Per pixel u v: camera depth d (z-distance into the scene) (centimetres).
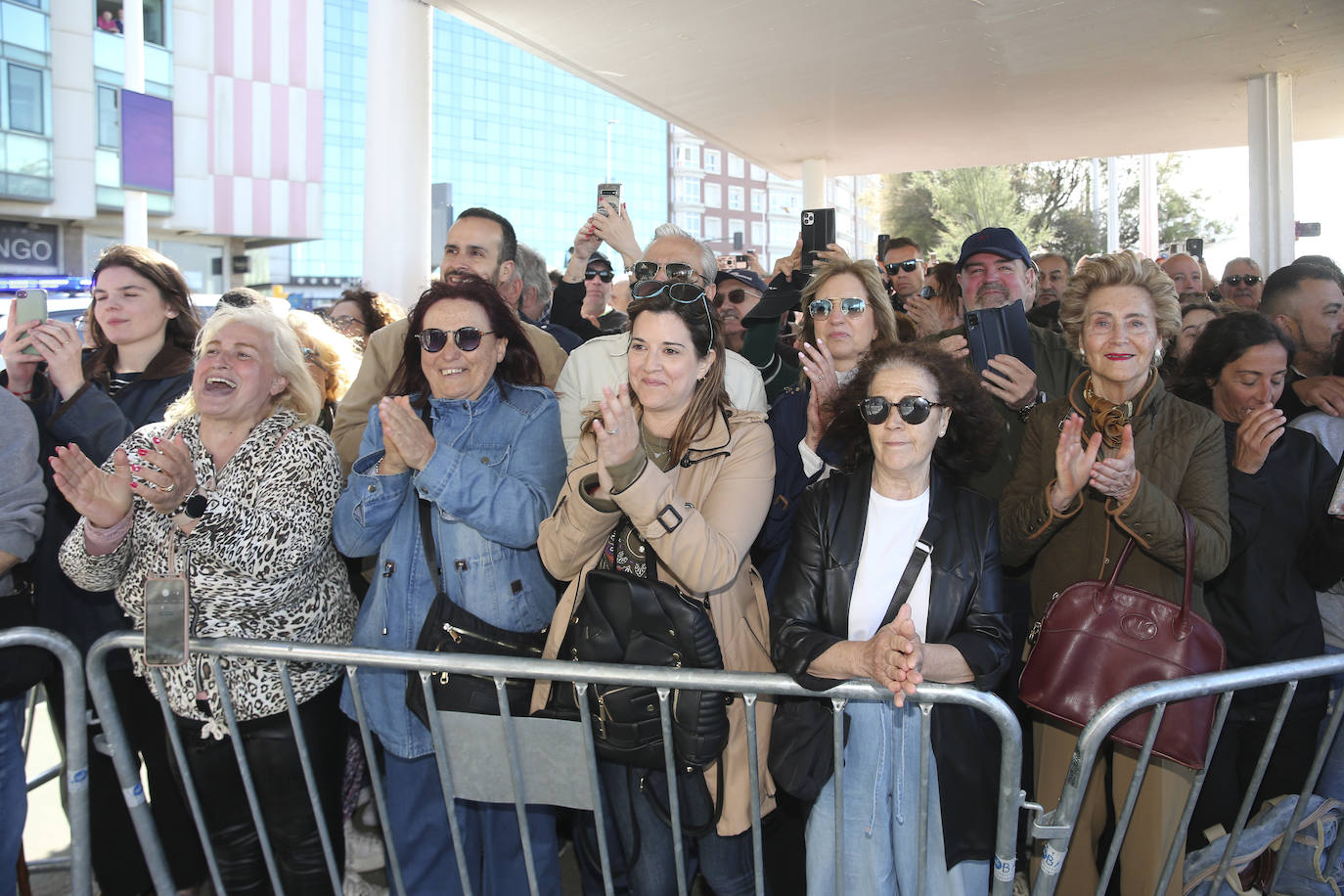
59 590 279
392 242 631
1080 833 240
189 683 230
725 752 220
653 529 198
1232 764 265
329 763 249
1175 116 859
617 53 678
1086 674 214
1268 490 261
